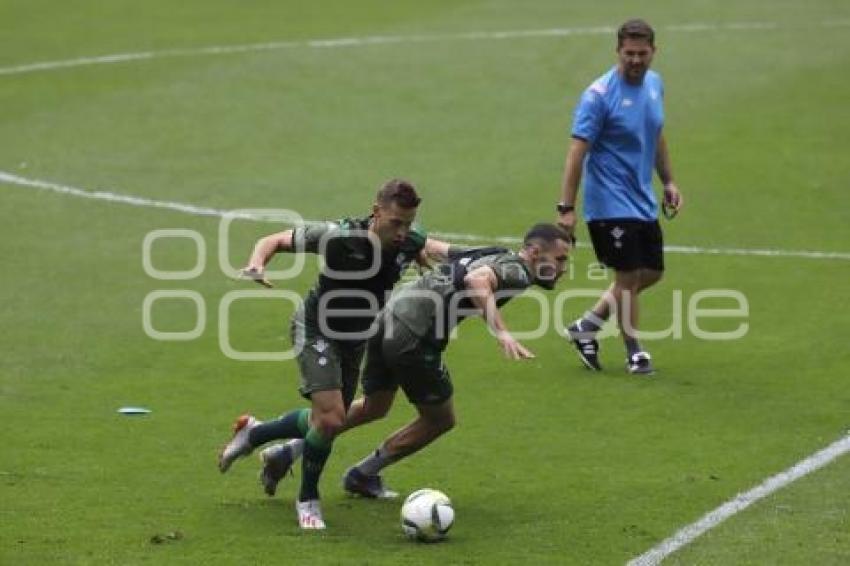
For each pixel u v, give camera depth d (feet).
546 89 242.99
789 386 129.90
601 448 114.11
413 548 92.79
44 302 155.84
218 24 289.53
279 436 99.81
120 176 202.90
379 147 214.69
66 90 244.83
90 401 126.52
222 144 216.95
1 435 116.78
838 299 155.94
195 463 110.52
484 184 198.70
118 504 100.99
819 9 294.46
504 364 137.90
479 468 109.60
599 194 133.39
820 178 200.03
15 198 192.95
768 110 229.66
